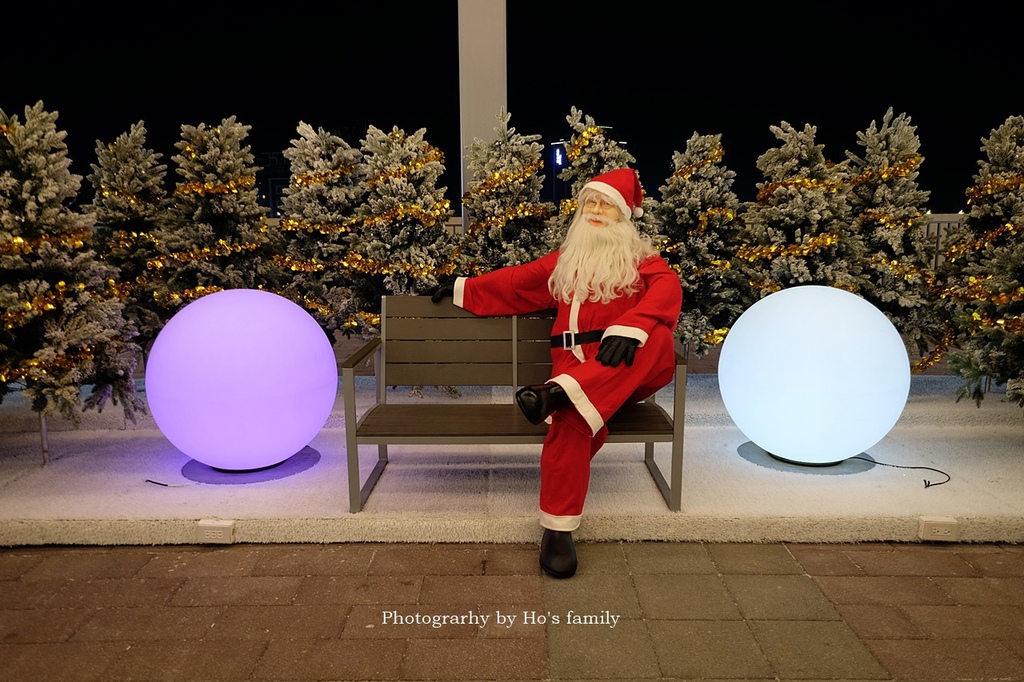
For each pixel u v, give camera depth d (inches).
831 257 168.6
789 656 89.7
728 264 173.0
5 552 117.1
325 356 133.3
